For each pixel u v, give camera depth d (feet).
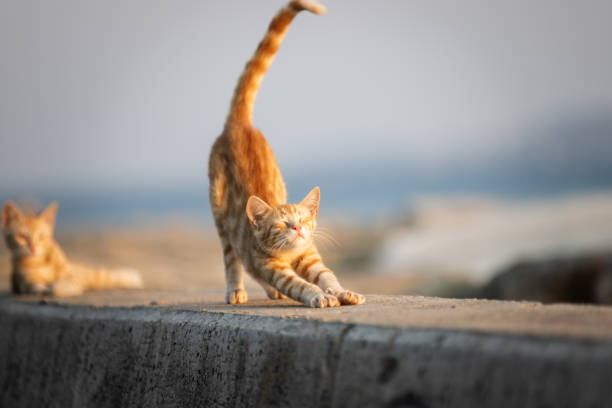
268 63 21.20
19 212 27.71
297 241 17.76
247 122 21.09
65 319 18.90
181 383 14.15
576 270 36.68
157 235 84.79
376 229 90.74
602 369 7.98
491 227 75.20
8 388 20.85
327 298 15.16
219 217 20.20
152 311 16.35
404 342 9.95
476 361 9.07
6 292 30.09
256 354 12.27
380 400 9.96
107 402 16.39
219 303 17.79
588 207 79.92
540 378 8.45
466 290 44.06
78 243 71.77
